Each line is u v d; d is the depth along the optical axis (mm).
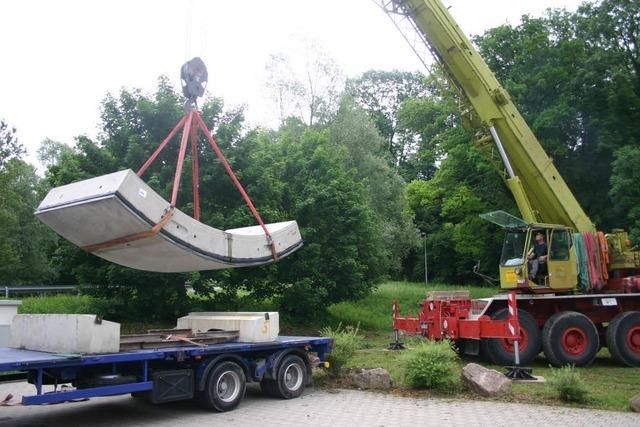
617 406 8172
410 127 33750
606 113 26438
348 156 28594
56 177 16781
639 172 22453
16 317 8109
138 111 16859
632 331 13008
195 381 8195
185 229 7527
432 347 9750
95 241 7527
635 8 26641
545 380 9961
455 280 46719
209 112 17594
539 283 13164
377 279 21719
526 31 27469
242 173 17281
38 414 8242
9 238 31266
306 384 9656
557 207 14258
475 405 8328
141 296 16047
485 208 27938
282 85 30547
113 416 8039
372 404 8586
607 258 13727
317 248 18703
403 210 31609
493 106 14078
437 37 13961
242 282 18234
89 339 7262
